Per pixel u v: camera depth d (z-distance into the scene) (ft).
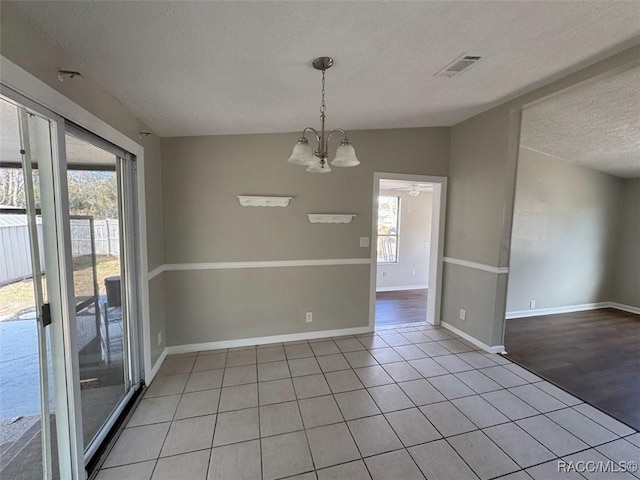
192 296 10.06
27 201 4.20
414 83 7.32
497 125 9.80
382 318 13.79
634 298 15.26
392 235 20.03
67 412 4.86
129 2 3.73
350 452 5.91
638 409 7.31
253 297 10.57
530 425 6.72
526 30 5.31
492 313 10.21
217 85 6.42
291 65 5.84
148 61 5.20
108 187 6.55
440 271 12.62
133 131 7.32
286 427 6.59
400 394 7.84
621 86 7.72
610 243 15.65
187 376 8.63
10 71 3.52
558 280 14.87
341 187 11.07
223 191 10.00
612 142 11.47
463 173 11.44
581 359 9.95
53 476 4.75
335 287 11.39
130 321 7.59
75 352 4.93
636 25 5.30
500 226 9.86
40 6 3.63
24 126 4.10
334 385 8.23
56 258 4.61
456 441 6.22
